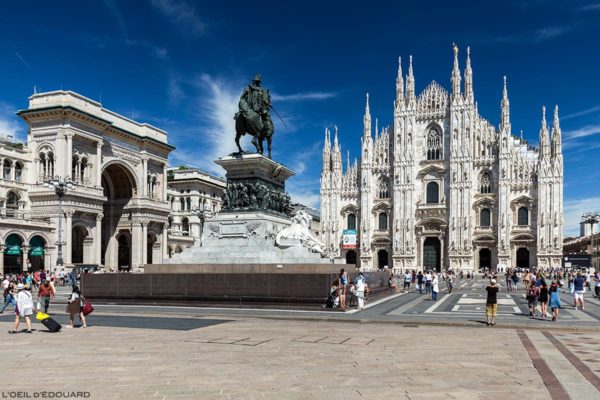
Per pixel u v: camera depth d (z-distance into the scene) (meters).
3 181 70.56
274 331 20.28
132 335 19.14
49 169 74.25
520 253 100.31
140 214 87.25
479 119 104.69
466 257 100.81
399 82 108.81
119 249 92.88
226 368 13.43
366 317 24.77
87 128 76.75
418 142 107.69
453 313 28.09
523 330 21.59
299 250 30.03
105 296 30.94
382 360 14.55
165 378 12.33
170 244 104.81
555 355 15.55
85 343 17.34
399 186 106.75
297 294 27.80
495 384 11.90
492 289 22.84
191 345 16.92
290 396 10.84
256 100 31.72
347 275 29.91
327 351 15.92
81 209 74.75
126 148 85.50
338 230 111.38
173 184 118.06
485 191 103.25
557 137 97.75
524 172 100.00
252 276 28.52
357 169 112.25
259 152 31.66
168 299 29.72
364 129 110.88
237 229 30.52
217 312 26.31
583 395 11.06
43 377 12.45
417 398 10.72
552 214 96.81
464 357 15.09
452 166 103.31
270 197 31.81
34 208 73.56
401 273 101.06
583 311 30.61
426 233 105.12
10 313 28.30
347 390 11.31
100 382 11.95
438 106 107.00
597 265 123.81
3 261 65.69
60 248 57.44
